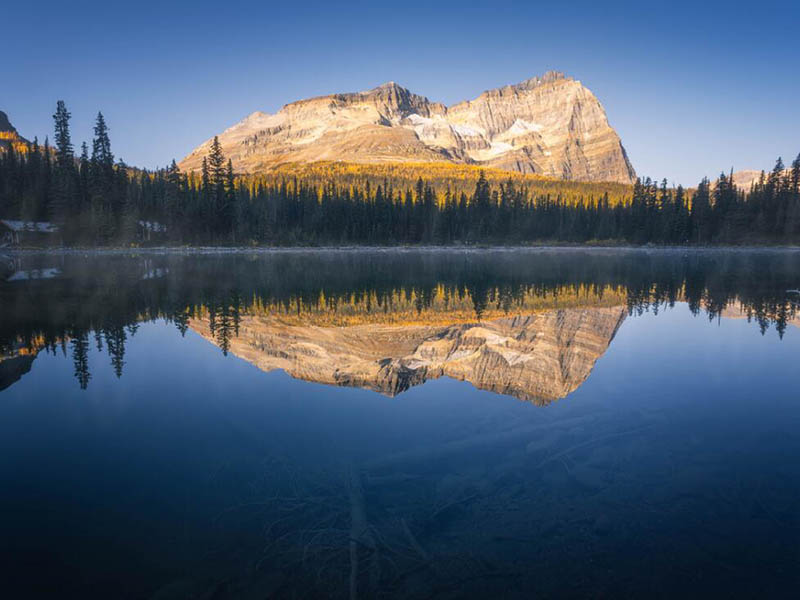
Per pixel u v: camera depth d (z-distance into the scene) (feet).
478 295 86.84
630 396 27.81
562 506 16.15
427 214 358.64
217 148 288.10
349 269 158.30
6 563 13.61
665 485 17.44
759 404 26.30
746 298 78.48
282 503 16.63
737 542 14.28
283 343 44.37
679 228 337.31
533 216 372.79
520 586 12.62
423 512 16.01
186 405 26.61
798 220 303.89
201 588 12.68
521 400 26.96
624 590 12.45
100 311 62.75
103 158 265.95
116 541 14.60
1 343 43.57
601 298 80.89
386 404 26.40
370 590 12.53
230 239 290.97
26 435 22.71
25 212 242.99
